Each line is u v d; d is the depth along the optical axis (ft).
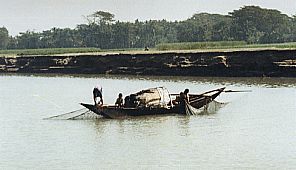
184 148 123.65
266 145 124.47
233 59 314.76
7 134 144.25
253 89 231.91
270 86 242.78
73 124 154.81
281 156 114.83
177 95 175.11
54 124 156.15
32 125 156.25
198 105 167.84
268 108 176.14
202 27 629.92
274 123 150.10
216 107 174.91
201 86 258.98
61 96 234.79
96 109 158.81
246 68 306.55
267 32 598.34
